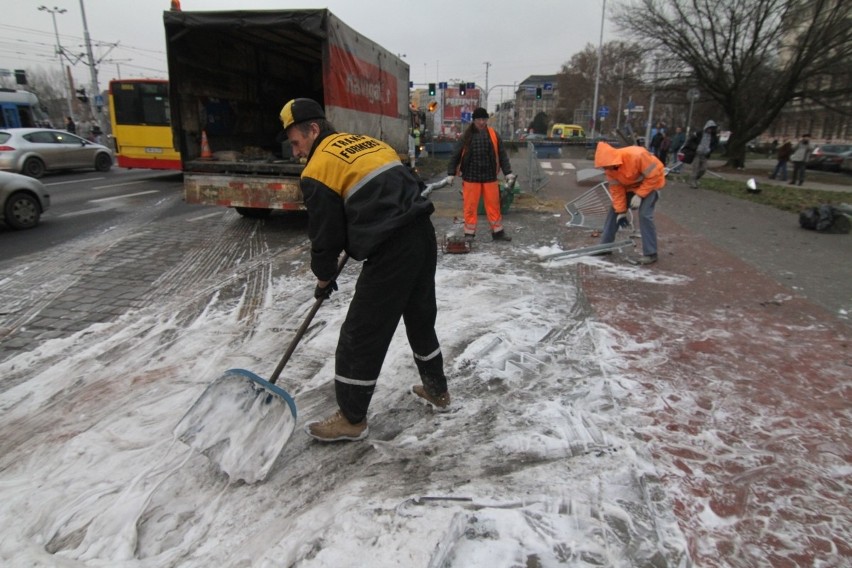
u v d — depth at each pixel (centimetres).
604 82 5809
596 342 398
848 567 200
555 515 222
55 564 202
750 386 334
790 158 1986
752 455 265
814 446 273
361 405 273
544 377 346
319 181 246
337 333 415
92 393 327
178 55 795
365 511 224
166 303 487
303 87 1202
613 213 659
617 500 232
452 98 5341
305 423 295
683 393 325
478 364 362
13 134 1595
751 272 594
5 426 295
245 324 436
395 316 264
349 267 614
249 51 978
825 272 597
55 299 498
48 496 240
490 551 203
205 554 208
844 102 2338
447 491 237
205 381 341
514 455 266
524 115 10206
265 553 205
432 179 1711
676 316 455
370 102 966
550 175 1788
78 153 1747
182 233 800
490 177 709
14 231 812
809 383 339
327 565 197
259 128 1052
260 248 704
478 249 698
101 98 3484
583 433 282
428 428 293
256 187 786
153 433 286
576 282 550
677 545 208
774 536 215
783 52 2323
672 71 2545
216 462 249
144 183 1500
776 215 1023
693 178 1519
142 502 236
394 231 248
